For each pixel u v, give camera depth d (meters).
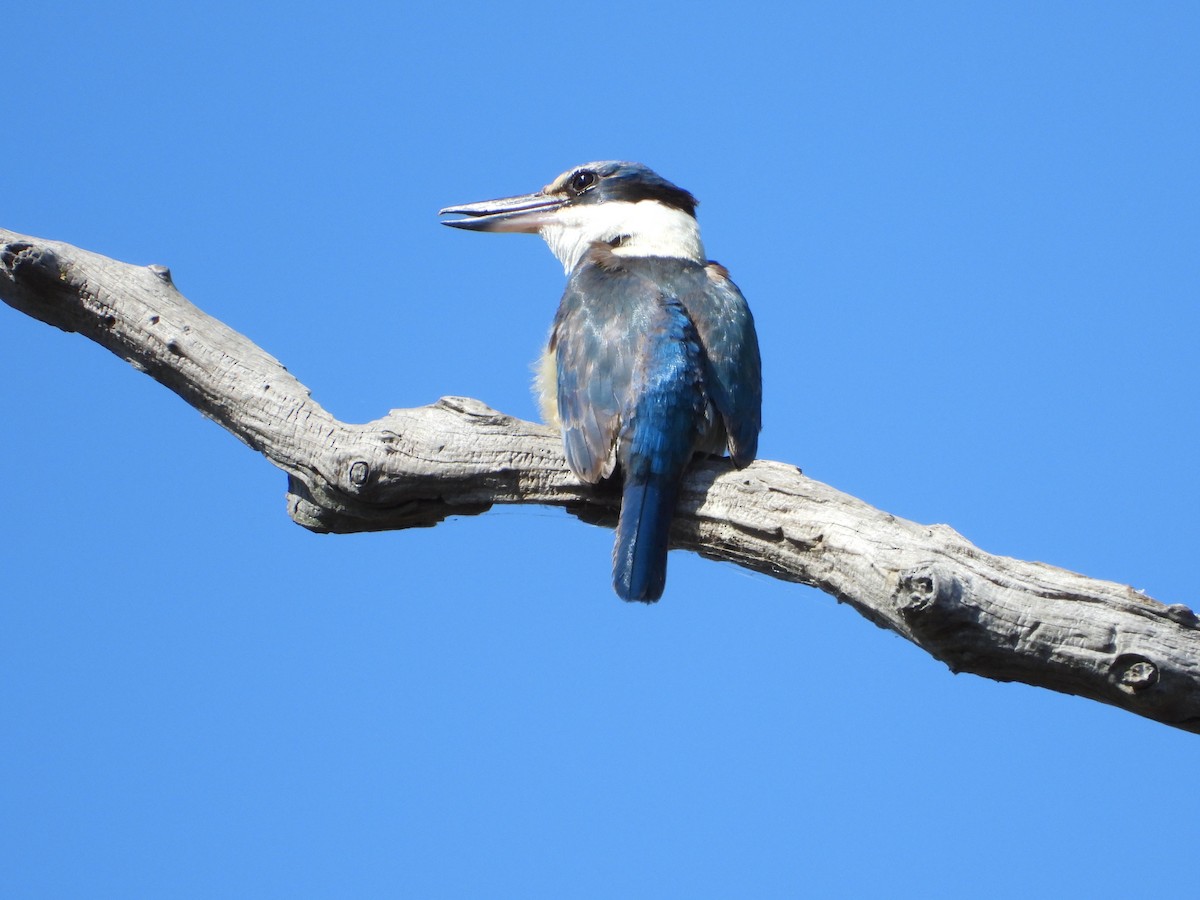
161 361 11.90
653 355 11.73
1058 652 9.15
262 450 11.80
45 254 11.84
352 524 12.00
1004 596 9.24
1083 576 9.31
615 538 11.25
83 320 12.10
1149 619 9.06
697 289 13.17
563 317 12.85
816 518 10.27
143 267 12.05
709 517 11.04
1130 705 9.16
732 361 12.45
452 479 11.45
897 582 9.50
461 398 11.66
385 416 11.66
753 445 12.38
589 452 11.49
